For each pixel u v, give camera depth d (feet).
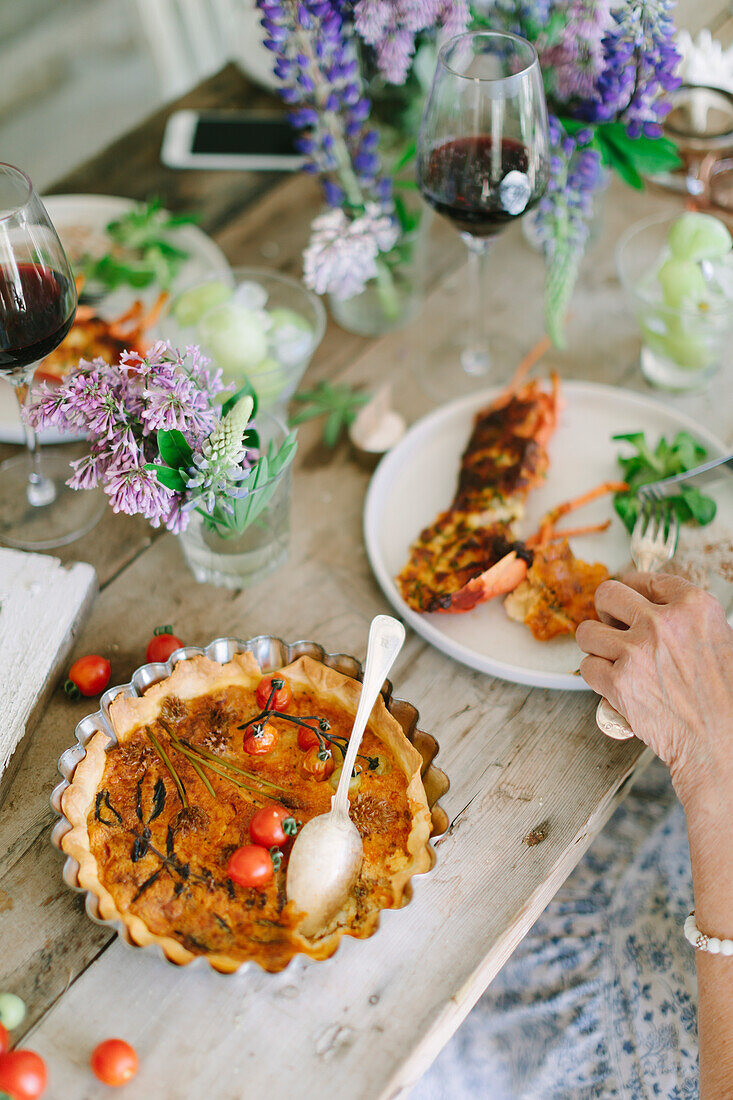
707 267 3.62
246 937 2.70
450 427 3.71
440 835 2.76
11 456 3.70
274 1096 2.62
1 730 3.04
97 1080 2.64
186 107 4.69
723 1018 2.82
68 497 3.59
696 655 2.97
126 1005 2.72
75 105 9.39
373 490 3.52
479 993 2.82
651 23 3.36
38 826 2.97
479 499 3.43
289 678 3.03
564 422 3.71
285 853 2.82
